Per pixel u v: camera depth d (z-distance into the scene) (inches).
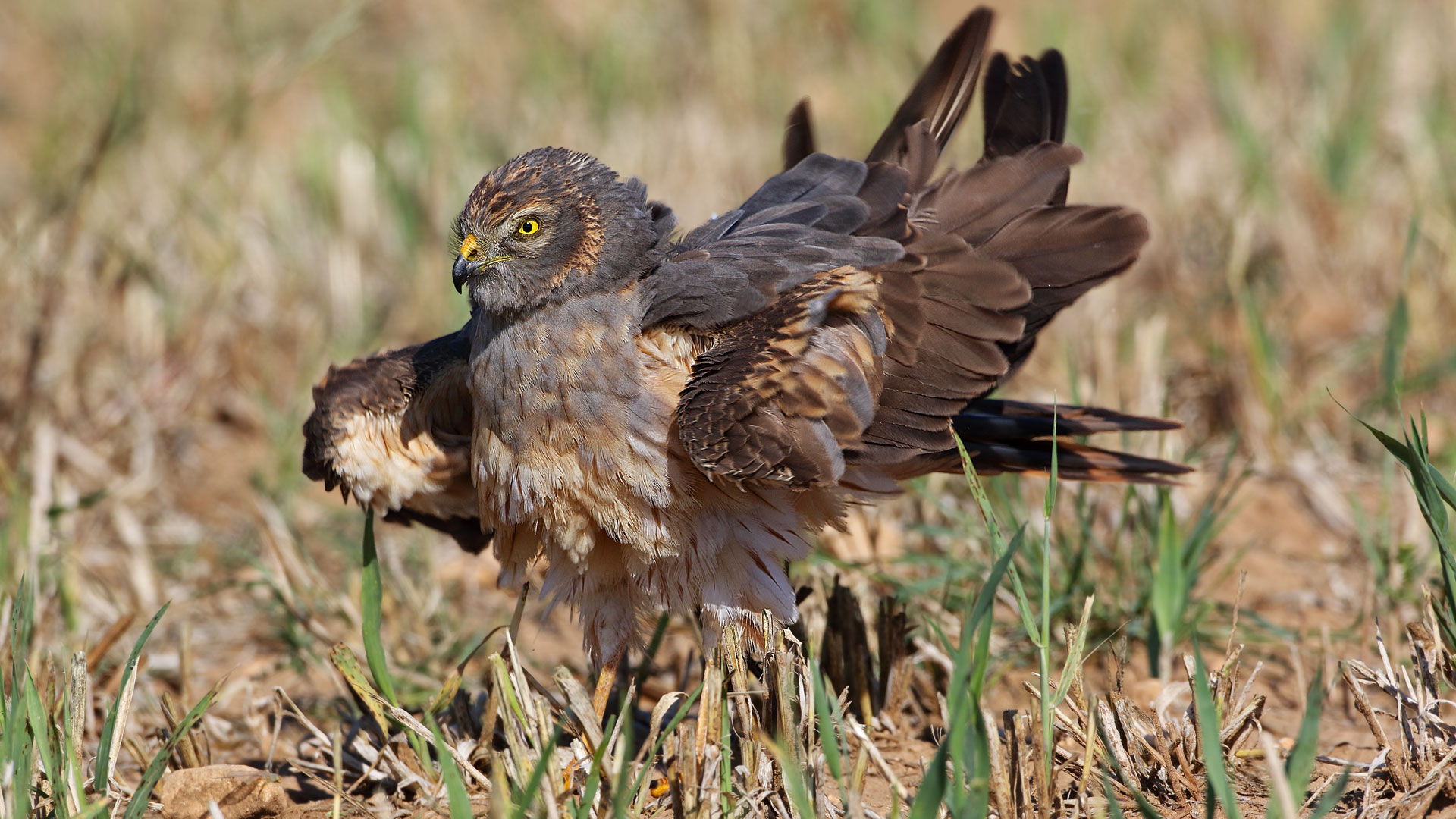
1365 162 711.1
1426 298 590.2
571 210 327.6
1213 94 817.5
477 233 328.8
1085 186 711.1
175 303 641.0
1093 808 292.8
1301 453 521.0
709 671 306.2
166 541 509.4
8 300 600.1
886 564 442.9
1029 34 942.4
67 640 416.8
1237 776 315.3
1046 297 351.9
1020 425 366.3
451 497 365.7
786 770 263.7
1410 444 302.2
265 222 719.1
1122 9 986.1
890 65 918.4
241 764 359.9
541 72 935.7
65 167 744.3
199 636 447.2
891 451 336.5
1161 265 670.5
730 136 813.2
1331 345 595.5
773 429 307.9
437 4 1074.1
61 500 492.7
